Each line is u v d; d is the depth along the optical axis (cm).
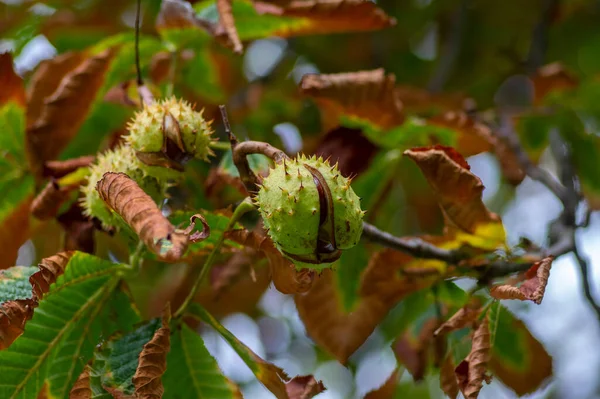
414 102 125
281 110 131
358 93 109
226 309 130
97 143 116
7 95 109
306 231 93
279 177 94
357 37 154
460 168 103
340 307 109
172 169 100
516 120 129
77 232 108
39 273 97
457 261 105
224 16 109
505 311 109
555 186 118
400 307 125
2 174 110
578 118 129
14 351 99
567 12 155
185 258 104
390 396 112
